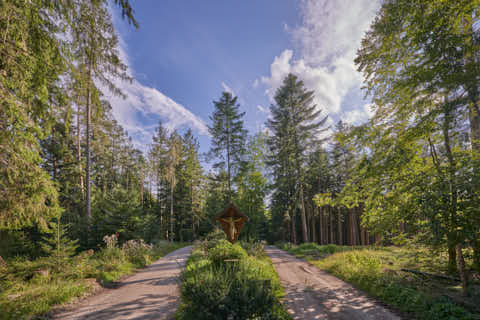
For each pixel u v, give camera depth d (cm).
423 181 680
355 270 941
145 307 575
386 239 880
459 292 631
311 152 2642
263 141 2909
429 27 660
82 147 2523
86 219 1532
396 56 796
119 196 1984
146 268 1155
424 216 634
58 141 1955
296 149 2516
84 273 862
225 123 2791
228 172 2694
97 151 2430
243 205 2056
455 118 628
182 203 3844
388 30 770
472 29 631
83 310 559
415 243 743
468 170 594
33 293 617
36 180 686
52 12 591
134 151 4291
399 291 667
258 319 426
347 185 981
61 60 670
